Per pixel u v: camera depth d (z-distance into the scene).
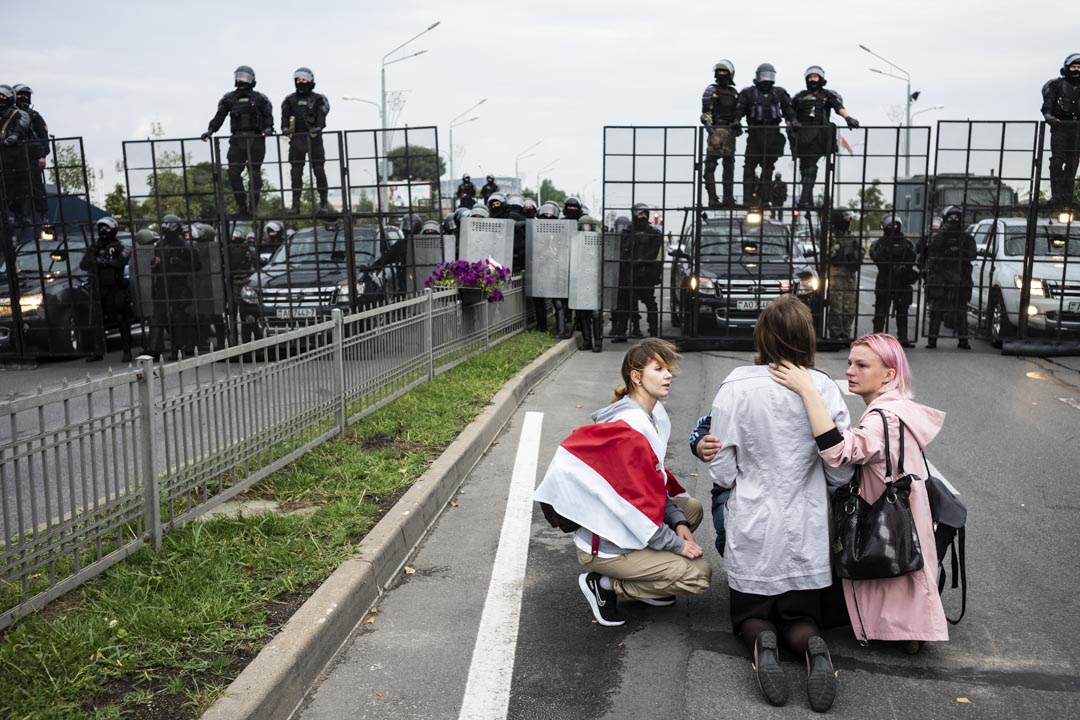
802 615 3.96
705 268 14.88
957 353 14.38
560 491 4.27
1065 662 4.08
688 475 7.27
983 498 6.65
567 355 14.23
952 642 4.28
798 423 3.87
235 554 4.76
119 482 4.55
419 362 9.71
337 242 14.87
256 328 14.92
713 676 3.95
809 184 14.47
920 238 14.66
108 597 4.16
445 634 4.36
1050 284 13.95
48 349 15.27
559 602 4.76
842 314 14.76
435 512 6.10
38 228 15.23
